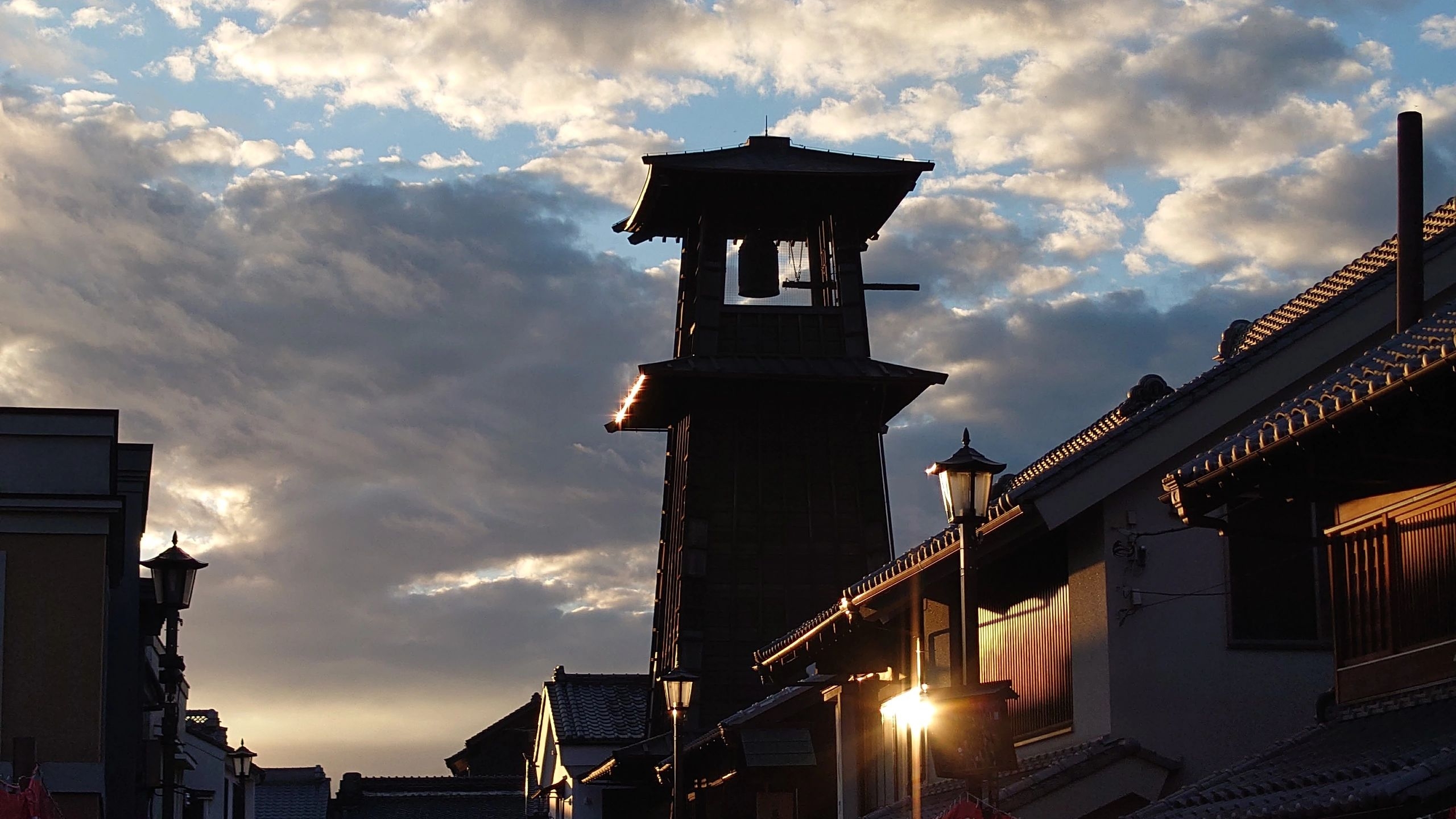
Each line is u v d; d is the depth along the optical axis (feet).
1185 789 47.42
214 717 178.09
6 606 65.57
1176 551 57.88
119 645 90.94
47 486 69.26
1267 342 58.90
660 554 137.69
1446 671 42.22
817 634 79.20
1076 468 57.11
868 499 131.54
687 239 135.13
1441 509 42.80
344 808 229.25
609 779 135.54
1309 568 58.34
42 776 63.77
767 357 129.70
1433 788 33.45
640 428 140.97
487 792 234.58
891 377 128.06
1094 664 57.88
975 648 45.85
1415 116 50.80
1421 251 50.26
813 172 127.65
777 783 90.33
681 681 80.89
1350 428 40.37
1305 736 47.09
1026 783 55.11
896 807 73.56
